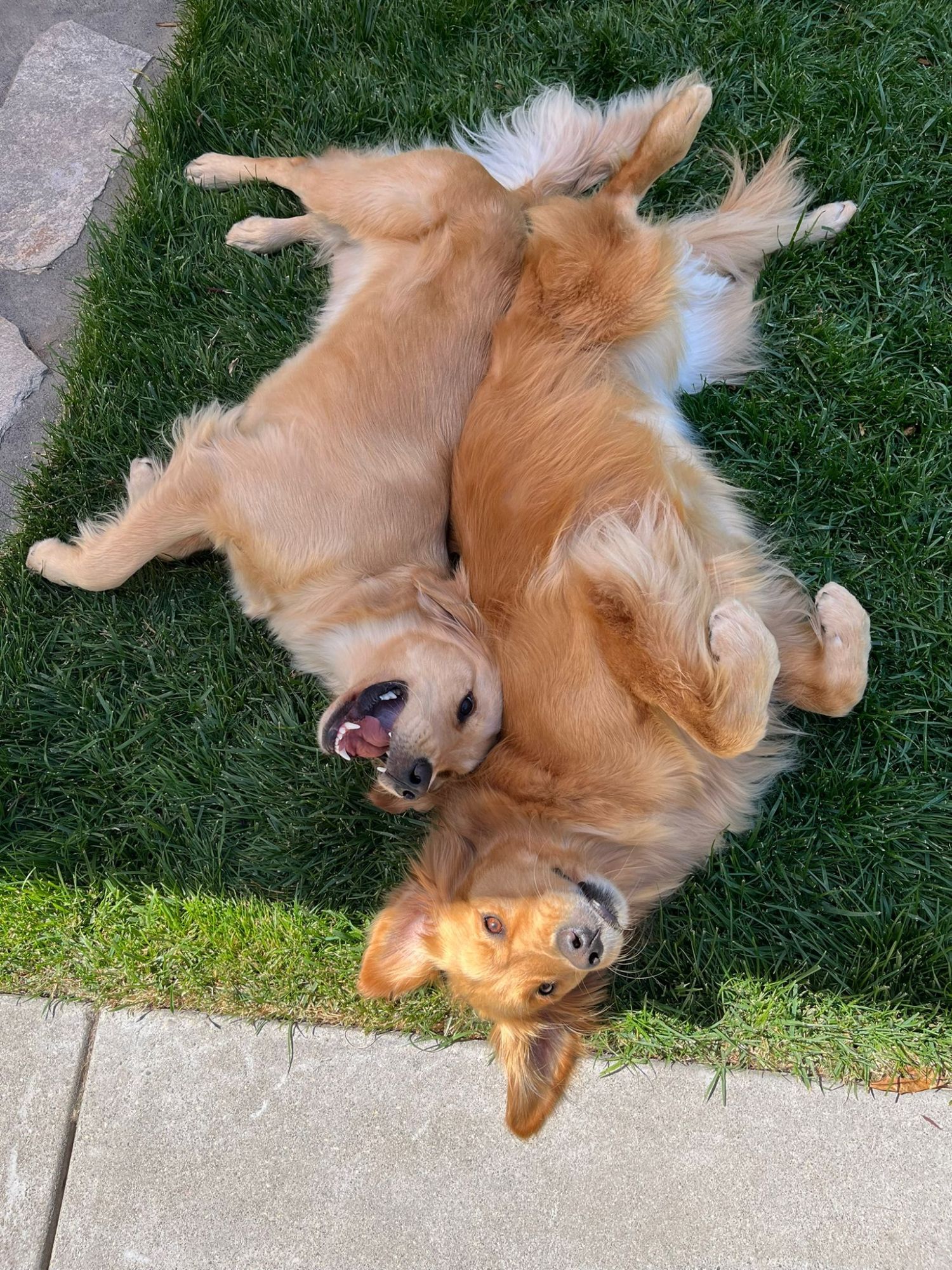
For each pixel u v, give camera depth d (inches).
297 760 51.0
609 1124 46.4
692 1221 45.1
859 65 54.4
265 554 46.4
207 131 57.1
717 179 55.3
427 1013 48.0
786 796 49.5
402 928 44.5
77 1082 47.3
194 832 50.3
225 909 49.2
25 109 58.3
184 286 54.6
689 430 51.8
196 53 57.4
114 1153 46.3
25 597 51.8
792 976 47.4
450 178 48.9
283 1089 47.1
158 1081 47.2
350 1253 45.0
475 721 44.6
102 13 59.9
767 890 48.3
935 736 48.9
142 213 55.2
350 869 50.3
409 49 56.9
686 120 48.3
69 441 53.1
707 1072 46.9
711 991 47.7
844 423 51.6
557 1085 42.8
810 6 55.9
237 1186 45.8
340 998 48.3
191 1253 45.0
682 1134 46.1
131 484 51.3
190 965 48.6
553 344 46.3
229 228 55.4
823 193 53.9
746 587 45.0
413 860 47.1
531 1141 46.2
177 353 54.0
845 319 52.3
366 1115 46.7
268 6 58.0
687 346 51.0
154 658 51.8
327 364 46.9
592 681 42.6
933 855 47.9
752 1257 44.6
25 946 48.7
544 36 56.8
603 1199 45.4
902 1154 45.6
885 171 53.4
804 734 49.0
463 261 47.7
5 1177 45.9
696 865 47.2
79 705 51.1
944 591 49.3
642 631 41.6
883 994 46.9
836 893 47.9
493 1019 43.9
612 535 42.9
